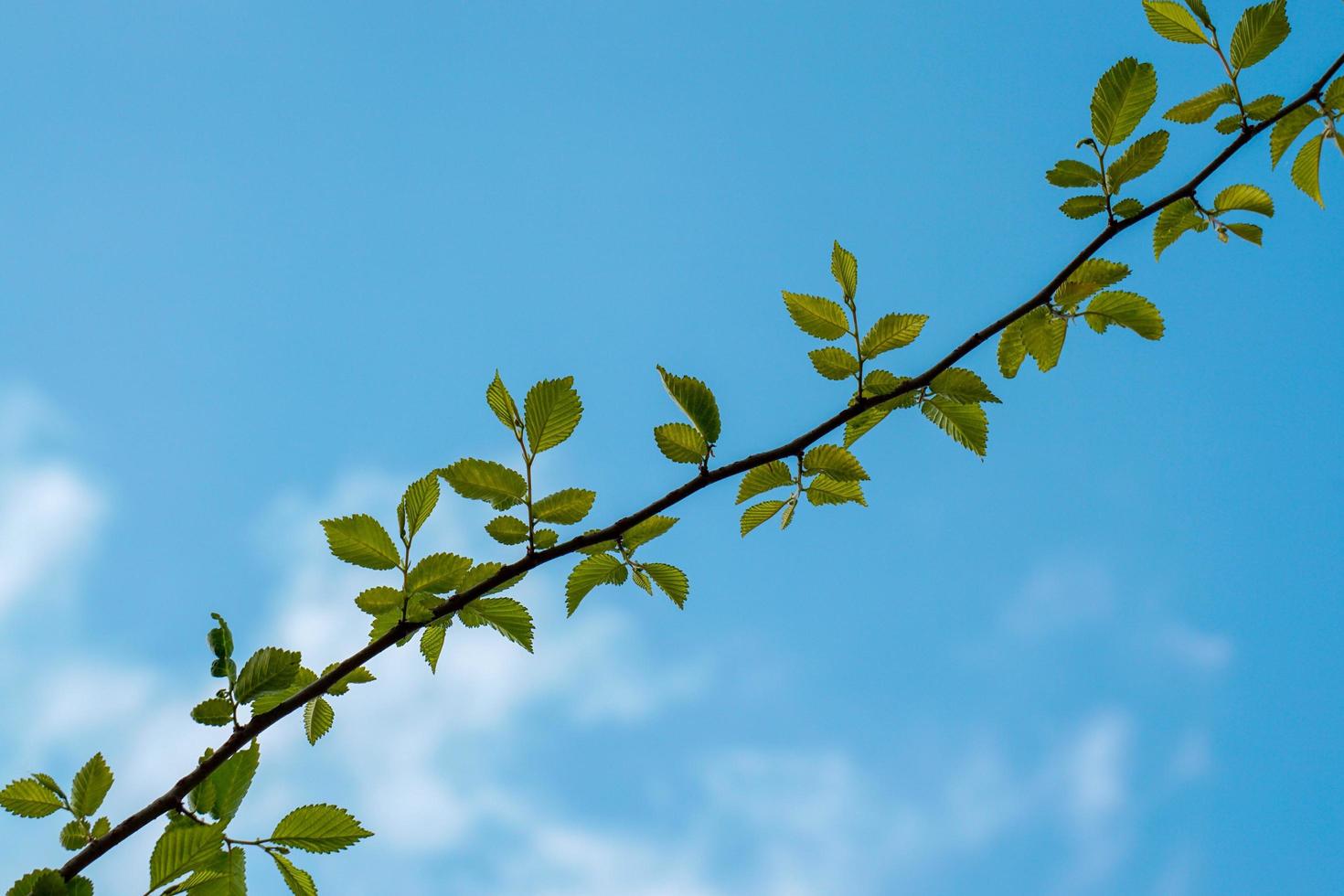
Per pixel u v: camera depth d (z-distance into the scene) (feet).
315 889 4.96
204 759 4.98
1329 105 5.28
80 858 4.85
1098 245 5.20
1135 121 5.24
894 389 5.15
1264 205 5.25
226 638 5.02
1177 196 5.24
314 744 5.12
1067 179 5.26
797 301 5.20
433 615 5.05
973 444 5.21
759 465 5.11
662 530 5.13
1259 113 5.27
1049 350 5.29
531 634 5.10
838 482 5.20
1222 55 5.28
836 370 5.19
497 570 5.10
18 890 4.78
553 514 5.09
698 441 5.14
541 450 5.10
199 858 4.85
